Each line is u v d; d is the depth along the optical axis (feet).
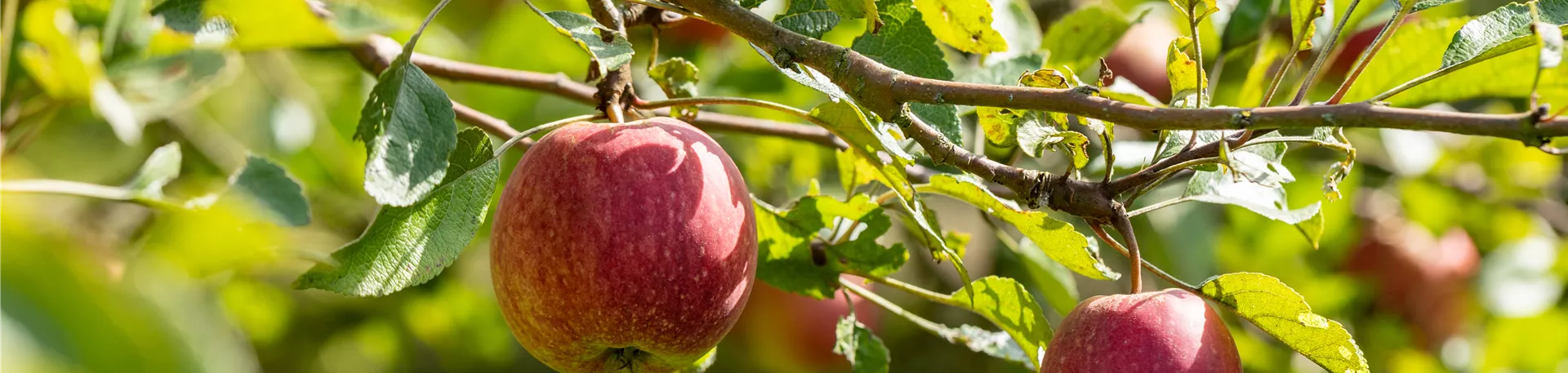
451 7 6.55
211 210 4.03
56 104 4.24
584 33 4.33
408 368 7.59
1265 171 4.49
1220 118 4.16
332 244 5.88
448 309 6.68
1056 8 6.28
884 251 4.75
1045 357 4.44
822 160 6.40
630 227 4.31
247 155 4.30
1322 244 6.39
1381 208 6.84
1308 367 6.08
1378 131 6.66
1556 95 4.12
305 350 6.95
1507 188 6.88
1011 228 5.61
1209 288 4.45
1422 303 6.56
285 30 4.28
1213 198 4.66
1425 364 6.54
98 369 3.68
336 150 5.95
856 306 5.34
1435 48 4.73
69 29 4.11
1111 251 5.78
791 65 4.37
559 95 5.15
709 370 6.65
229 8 4.25
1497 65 4.65
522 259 4.34
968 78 5.05
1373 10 5.14
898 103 4.33
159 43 4.26
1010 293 4.66
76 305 3.70
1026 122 4.42
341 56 5.92
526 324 4.38
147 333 3.80
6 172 4.22
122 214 5.04
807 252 4.78
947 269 6.63
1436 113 4.10
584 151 4.35
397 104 4.28
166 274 3.86
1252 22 5.21
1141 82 5.39
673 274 4.32
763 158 6.24
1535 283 6.95
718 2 4.39
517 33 5.88
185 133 5.36
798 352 5.64
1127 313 4.39
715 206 4.36
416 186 4.25
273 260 4.05
